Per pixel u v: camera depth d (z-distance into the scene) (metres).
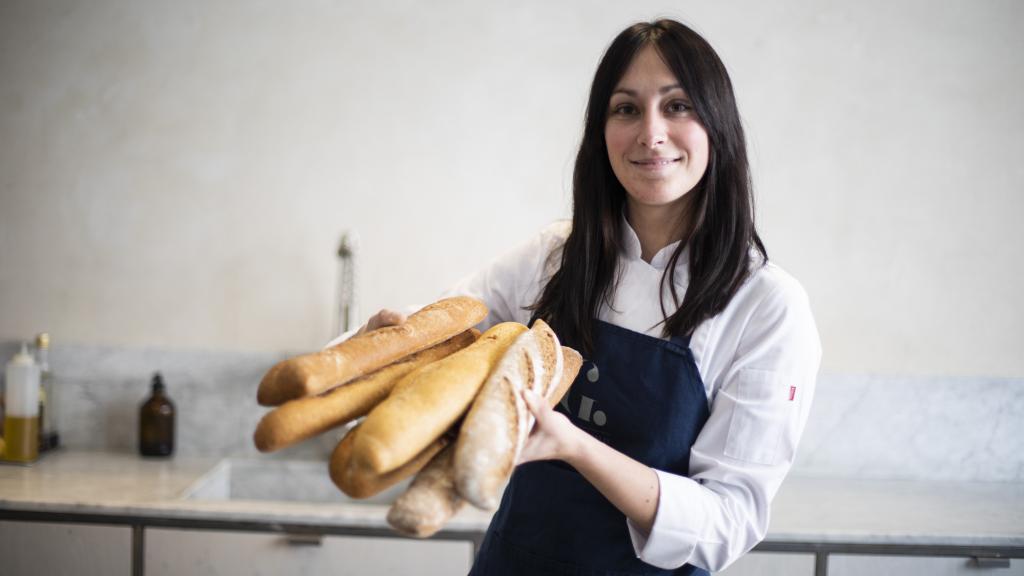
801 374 1.06
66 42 2.46
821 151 2.43
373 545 1.96
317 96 2.47
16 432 2.28
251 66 2.47
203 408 2.48
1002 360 2.44
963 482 2.42
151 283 2.50
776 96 2.42
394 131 2.47
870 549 1.93
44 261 2.50
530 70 2.46
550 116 2.46
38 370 2.31
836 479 2.41
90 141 2.48
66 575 1.96
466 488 0.68
